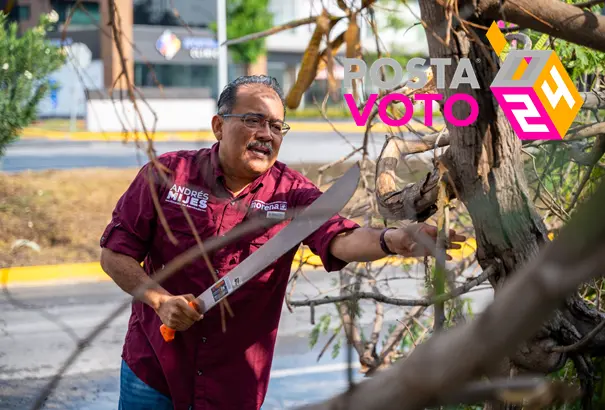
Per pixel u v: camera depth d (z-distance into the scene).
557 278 0.47
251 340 2.94
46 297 8.22
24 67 8.78
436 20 1.90
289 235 2.55
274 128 2.94
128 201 3.00
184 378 2.92
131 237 2.96
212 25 17.69
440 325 1.82
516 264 2.21
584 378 2.41
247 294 2.87
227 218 2.89
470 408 2.73
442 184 2.21
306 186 3.02
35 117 9.08
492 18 1.87
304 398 5.29
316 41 1.85
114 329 6.98
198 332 2.89
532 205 2.20
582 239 0.47
